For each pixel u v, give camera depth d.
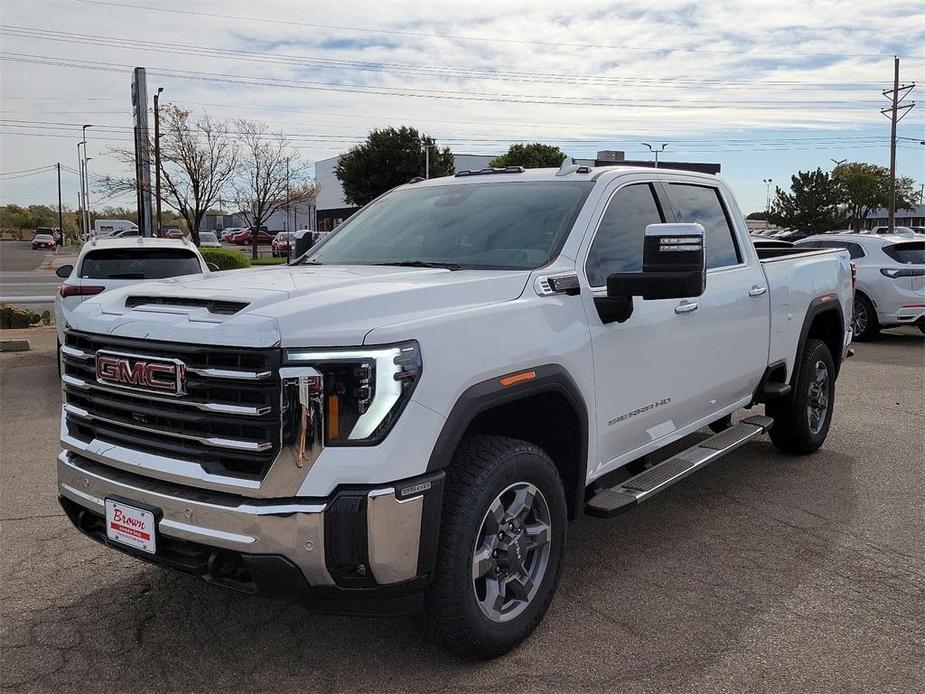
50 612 3.58
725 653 3.21
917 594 3.74
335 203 71.06
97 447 3.08
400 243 4.07
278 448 2.63
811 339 6.05
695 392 4.43
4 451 6.27
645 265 3.29
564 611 3.57
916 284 12.23
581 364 3.47
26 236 100.50
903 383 9.10
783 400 5.79
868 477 5.56
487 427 3.42
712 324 4.49
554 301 3.40
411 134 53.12
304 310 2.71
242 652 3.24
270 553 2.62
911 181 81.00
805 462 5.93
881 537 4.46
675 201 4.51
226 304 2.87
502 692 2.94
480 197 4.22
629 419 3.88
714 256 4.77
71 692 2.96
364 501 2.62
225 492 2.72
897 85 45.66
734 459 6.02
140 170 20.81
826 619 3.50
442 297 3.04
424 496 2.73
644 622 3.47
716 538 4.45
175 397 2.79
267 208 34.34
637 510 4.92
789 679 3.03
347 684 3.00
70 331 3.23
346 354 2.64
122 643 3.31
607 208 3.93
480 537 3.02
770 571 4.01
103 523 3.19
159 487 2.86
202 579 2.84
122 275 9.53
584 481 3.58
